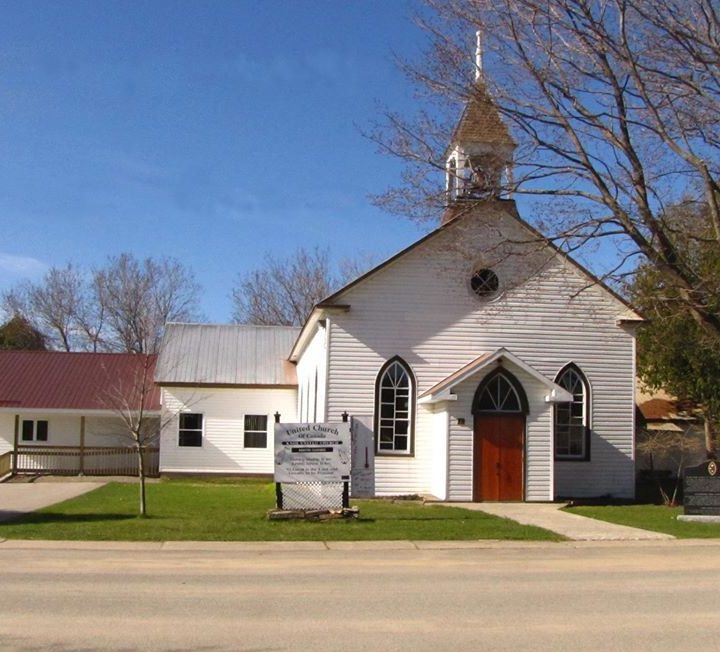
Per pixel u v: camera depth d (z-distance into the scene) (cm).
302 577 1305
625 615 1044
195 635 930
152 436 3656
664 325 3388
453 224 2755
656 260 2112
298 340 3569
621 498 2855
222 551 1560
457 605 1098
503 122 2177
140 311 7131
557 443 2861
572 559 1516
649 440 3709
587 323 2883
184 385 3903
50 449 3934
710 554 1581
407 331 2794
